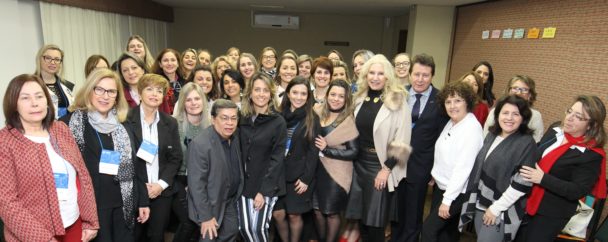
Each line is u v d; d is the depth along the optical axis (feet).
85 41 18.35
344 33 34.63
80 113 6.19
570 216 6.55
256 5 28.76
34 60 14.74
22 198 5.18
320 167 7.98
